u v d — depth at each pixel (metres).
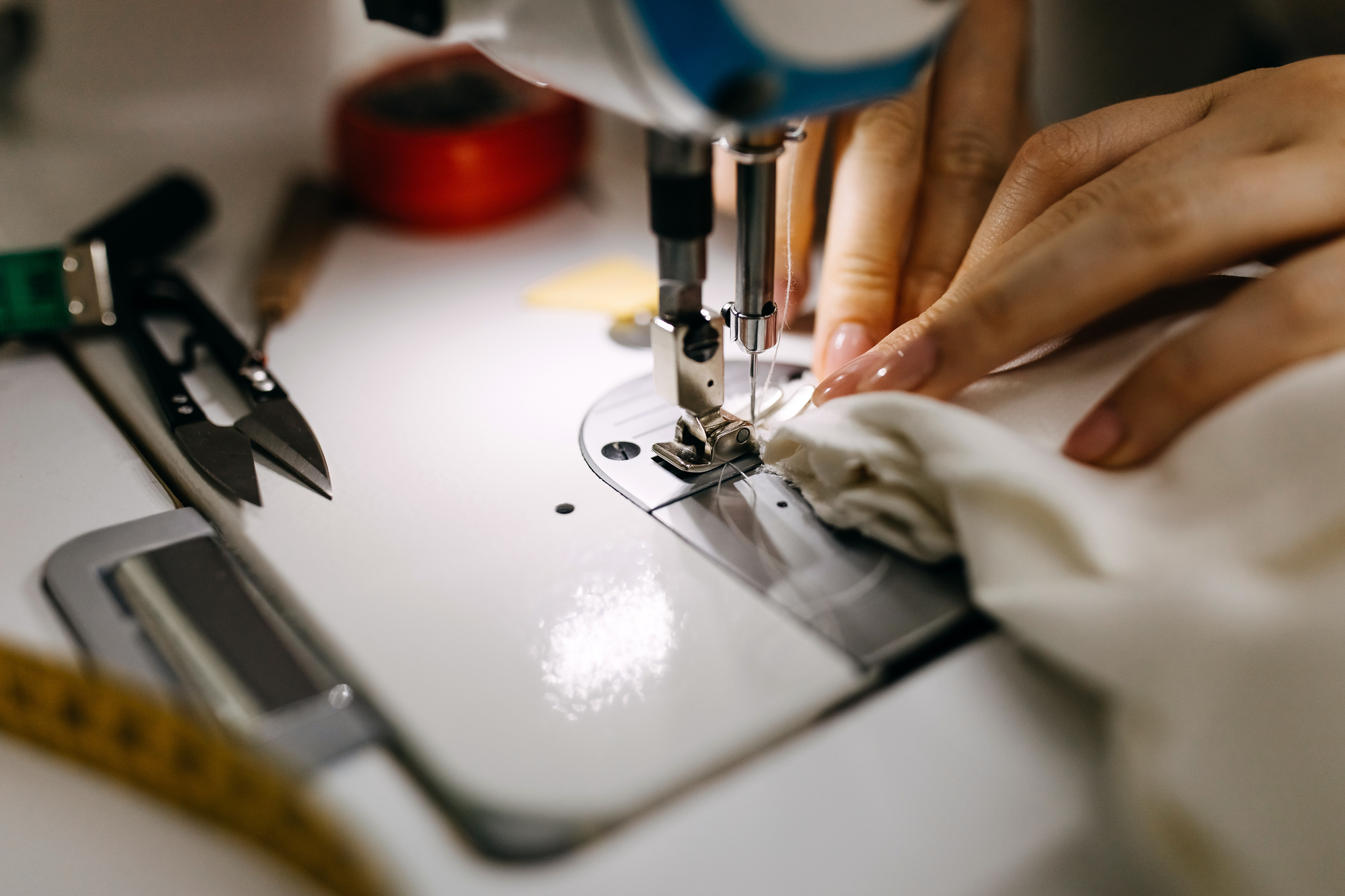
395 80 0.40
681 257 0.25
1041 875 0.21
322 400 0.30
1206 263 0.25
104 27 0.40
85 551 0.26
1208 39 0.40
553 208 0.39
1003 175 0.32
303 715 0.23
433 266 0.36
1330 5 0.37
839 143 0.32
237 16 0.41
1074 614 0.23
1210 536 0.23
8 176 0.39
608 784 0.22
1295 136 0.27
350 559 0.26
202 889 0.21
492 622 0.24
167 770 0.22
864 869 0.21
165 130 0.42
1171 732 0.22
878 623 0.24
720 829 0.22
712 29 0.21
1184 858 0.22
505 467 0.28
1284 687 0.22
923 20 0.22
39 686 0.22
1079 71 0.41
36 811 0.22
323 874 0.21
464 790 0.22
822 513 0.26
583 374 0.31
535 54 0.24
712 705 0.23
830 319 0.30
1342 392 0.23
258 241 0.37
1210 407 0.24
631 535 0.26
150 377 0.30
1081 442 0.24
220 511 0.27
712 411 0.27
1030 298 0.25
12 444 0.29
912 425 0.24
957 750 0.22
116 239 0.35
